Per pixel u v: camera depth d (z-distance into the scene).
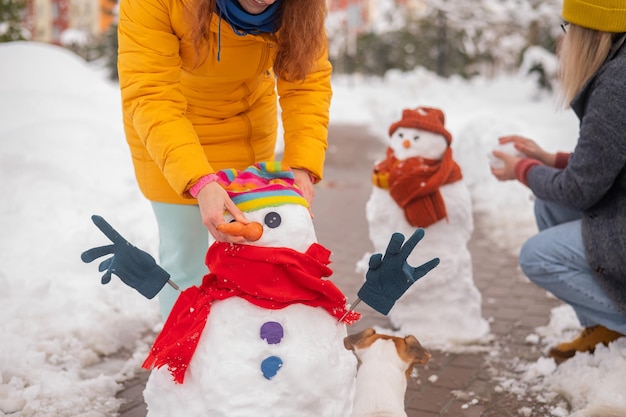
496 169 3.75
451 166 3.97
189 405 2.23
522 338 4.11
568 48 3.41
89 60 25.53
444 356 3.83
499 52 25.11
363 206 7.68
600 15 3.23
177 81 2.74
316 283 2.30
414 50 28.41
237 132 3.12
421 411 3.25
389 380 2.24
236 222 2.28
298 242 2.35
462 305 4.07
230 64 2.85
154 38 2.66
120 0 2.78
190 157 2.54
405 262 2.33
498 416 3.20
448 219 3.96
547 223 3.82
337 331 2.38
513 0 16.50
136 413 3.16
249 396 2.17
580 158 3.22
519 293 4.92
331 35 30.34
